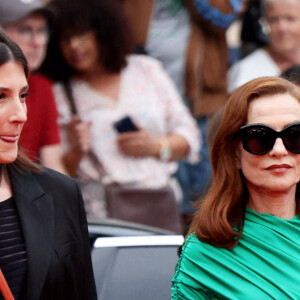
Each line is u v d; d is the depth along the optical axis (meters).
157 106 18.59
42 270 8.98
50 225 9.23
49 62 17.70
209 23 20.39
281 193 9.14
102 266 11.25
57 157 17.33
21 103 8.91
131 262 11.38
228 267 8.98
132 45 18.33
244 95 9.08
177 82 20.34
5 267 8.91
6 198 9.24
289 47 21.61
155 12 19.91
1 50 8.59
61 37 17.64
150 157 18.27
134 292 10.74
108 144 18.05
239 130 9.13
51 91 17.27
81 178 18.02
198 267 9.09
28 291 8.90
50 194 9.44
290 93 9.08
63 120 17.88
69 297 9.38
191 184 20.31
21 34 16.86
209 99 20.81
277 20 21.55
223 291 8.92
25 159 9.57
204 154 20.50
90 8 17.66
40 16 16.98
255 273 8.95
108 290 10.75
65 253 9.29
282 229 9.15
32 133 16.84
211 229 9.03
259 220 9.17
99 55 17.89
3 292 8.62
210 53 20.66
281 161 8.91
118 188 18.02
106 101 18.09
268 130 8.88
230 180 9.24
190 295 9.09
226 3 20.48
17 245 9.05
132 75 18.42
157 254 11.61
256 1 21.88
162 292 10.77
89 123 17.91
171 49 20.08
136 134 18.09
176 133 18.78
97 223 12.58
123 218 17.88
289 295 8.81
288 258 8.97
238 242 9.09
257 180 9.00
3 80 8.56
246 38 22.05
